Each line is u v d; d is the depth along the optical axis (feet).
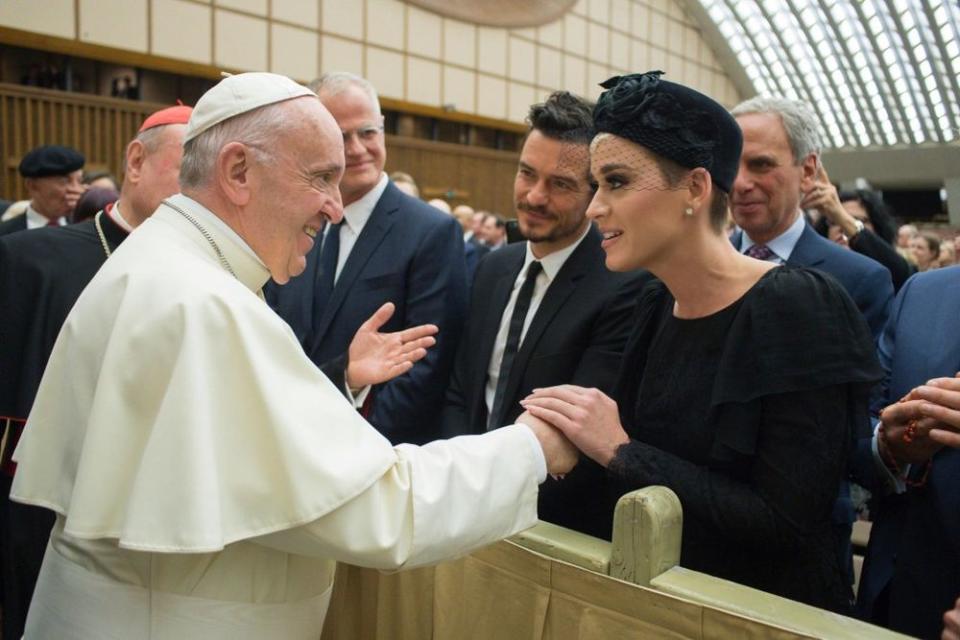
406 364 5.59
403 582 4.97
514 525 4.09
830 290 4.24
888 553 5.41
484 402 6.87
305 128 4.11
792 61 42.01
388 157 41.16
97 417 3.62
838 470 4.11
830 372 4.03
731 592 3.55
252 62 34.04
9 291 6.93
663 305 5.12
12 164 27.71
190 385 3.53
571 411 4.35
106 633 3.79
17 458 4.05
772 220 7.45
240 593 3.91
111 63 30.63
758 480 4.21
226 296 3.78
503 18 44.57
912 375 5.45
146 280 3.84
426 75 42.24
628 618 3.72
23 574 6.86
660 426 4.73
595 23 51.57
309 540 3.68
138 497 3.43
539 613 4.09
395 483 3.74
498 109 46.55
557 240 6.46
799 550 4.48
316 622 4.27
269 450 3.62
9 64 28.30
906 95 16.85
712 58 59.57
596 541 4.12
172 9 30.91
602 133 4.43
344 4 37.65
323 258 7.98
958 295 5.44
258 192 4.12
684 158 4.24
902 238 21.45
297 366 3.84
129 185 7.28
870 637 3.12
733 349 4.30
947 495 4.86
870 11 27.84
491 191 47.03
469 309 7.40
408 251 7.79
